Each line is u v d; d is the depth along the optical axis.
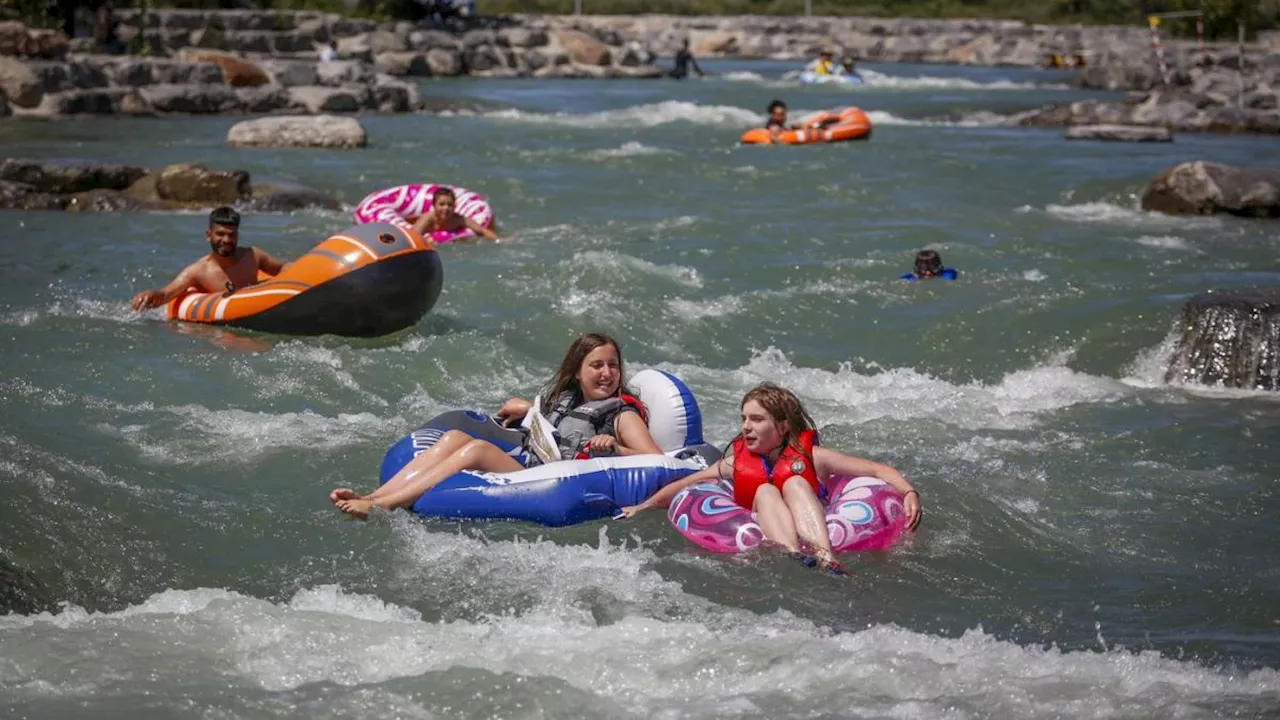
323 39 60.91
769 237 25.02
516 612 10.37
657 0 92.81
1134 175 32.91
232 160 33.97
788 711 8.92
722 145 39.66
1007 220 27.16
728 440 14.42
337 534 11.79
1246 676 9.35
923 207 28.77
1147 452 14.33
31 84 43.56
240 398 15.49
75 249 23.23
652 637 9.86
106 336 17.67
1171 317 18.33
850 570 11.11
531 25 70.50
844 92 59.88
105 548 11.42
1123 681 9.29
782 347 18.28
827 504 12.03
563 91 57.69
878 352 18.03
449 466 12.31
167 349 17.20
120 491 12.52
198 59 49.28
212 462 13.41
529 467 12.55
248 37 58.22
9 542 11.32
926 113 50.28
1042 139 42.09
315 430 14.48
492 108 50.19
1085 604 10.67
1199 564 11.48
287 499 12.58
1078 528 12.22
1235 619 10.43
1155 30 59.06
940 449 14.30
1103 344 17.88
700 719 8.83
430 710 8.96
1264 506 12.82
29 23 52.62
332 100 48.69
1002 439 14.67
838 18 88.69
